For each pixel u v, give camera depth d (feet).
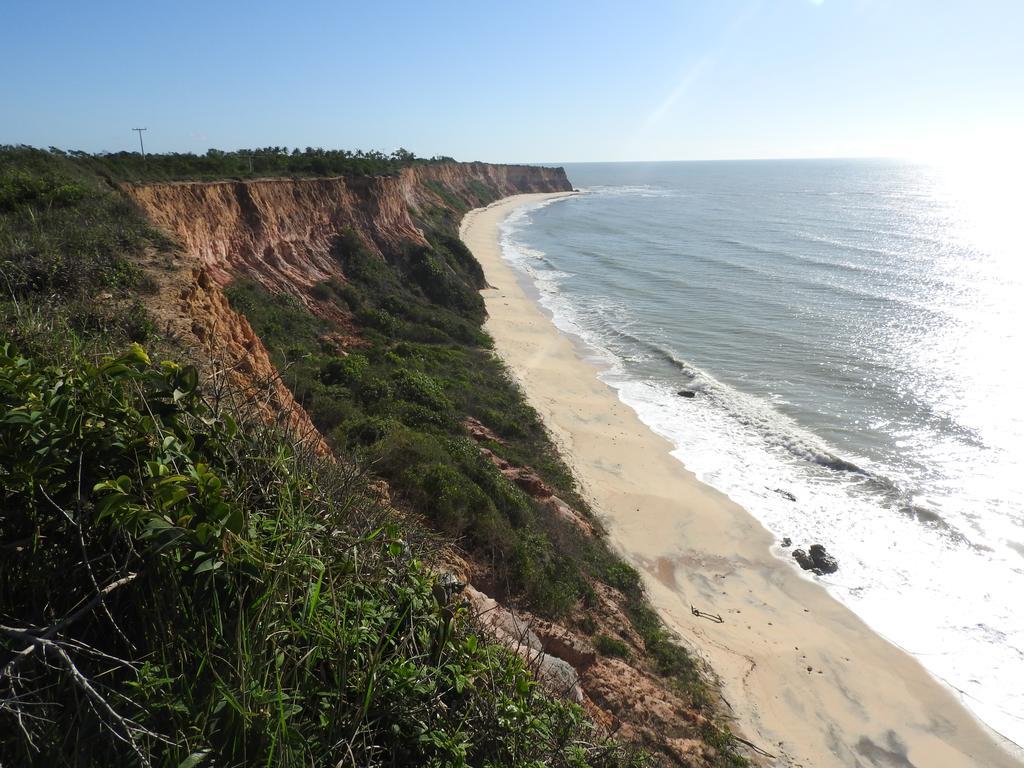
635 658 44.60
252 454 13.23
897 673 50.70
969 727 46.19
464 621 14.48
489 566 43.16
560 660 29.71
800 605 58.29
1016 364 111.24
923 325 133.39
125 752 8.48
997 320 134.62
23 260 31.78
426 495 45.70
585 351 126.00
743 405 99.40
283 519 11.77
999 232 262.06
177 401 12.15
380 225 148.36
